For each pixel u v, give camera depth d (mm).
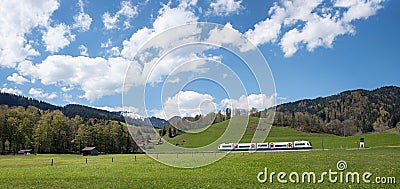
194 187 23094
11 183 27266
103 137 102688
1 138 106500
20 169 41750
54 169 40969
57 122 114688
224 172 31109
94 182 26844
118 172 34406
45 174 34688
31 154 98062
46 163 54969
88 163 50781
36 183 27047
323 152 65938
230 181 25688
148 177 29031
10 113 111500
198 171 31875
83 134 110750
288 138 109562
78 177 31031
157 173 31688
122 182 26312
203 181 25781
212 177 28000
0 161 63219
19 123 109500
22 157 81375
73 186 24891
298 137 114188
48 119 114188
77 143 112438
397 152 64312
